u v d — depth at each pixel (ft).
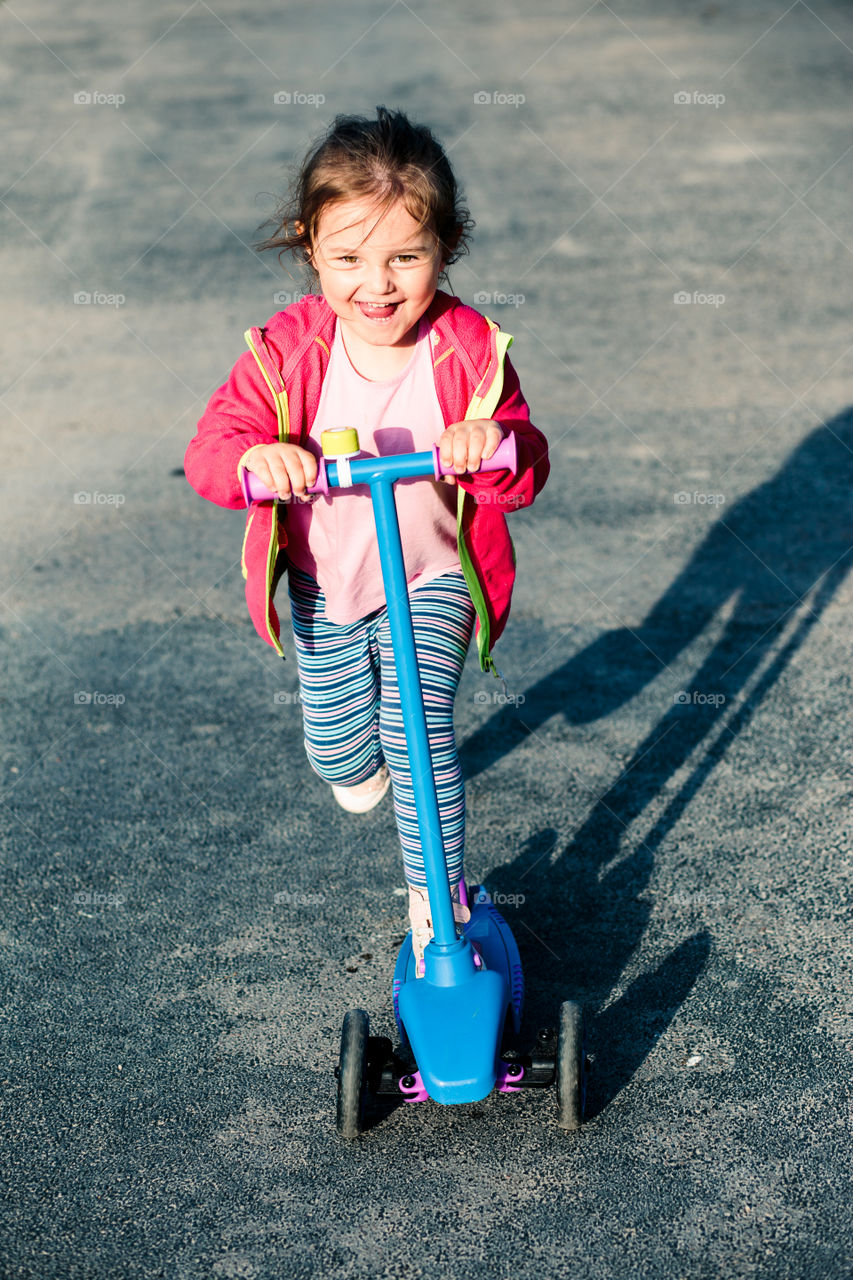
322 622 8.52
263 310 24.72
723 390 20.77
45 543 16.94
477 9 53.36
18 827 11.44
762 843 10.75
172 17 54.75
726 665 13.64
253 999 9.21
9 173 34.17
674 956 9.43
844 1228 7.09
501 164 33.06
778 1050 8.43
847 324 23.17
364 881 10.55
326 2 56.90
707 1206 7.27
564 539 16.53
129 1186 7.63
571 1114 7.68
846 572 15.40
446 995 7.54
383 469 7.22
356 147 7.07
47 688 13.70
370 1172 7.66
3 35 52.65
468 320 7.93
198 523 17.48
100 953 9.77
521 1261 6.98
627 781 11.76
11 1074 8.55
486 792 11.72
